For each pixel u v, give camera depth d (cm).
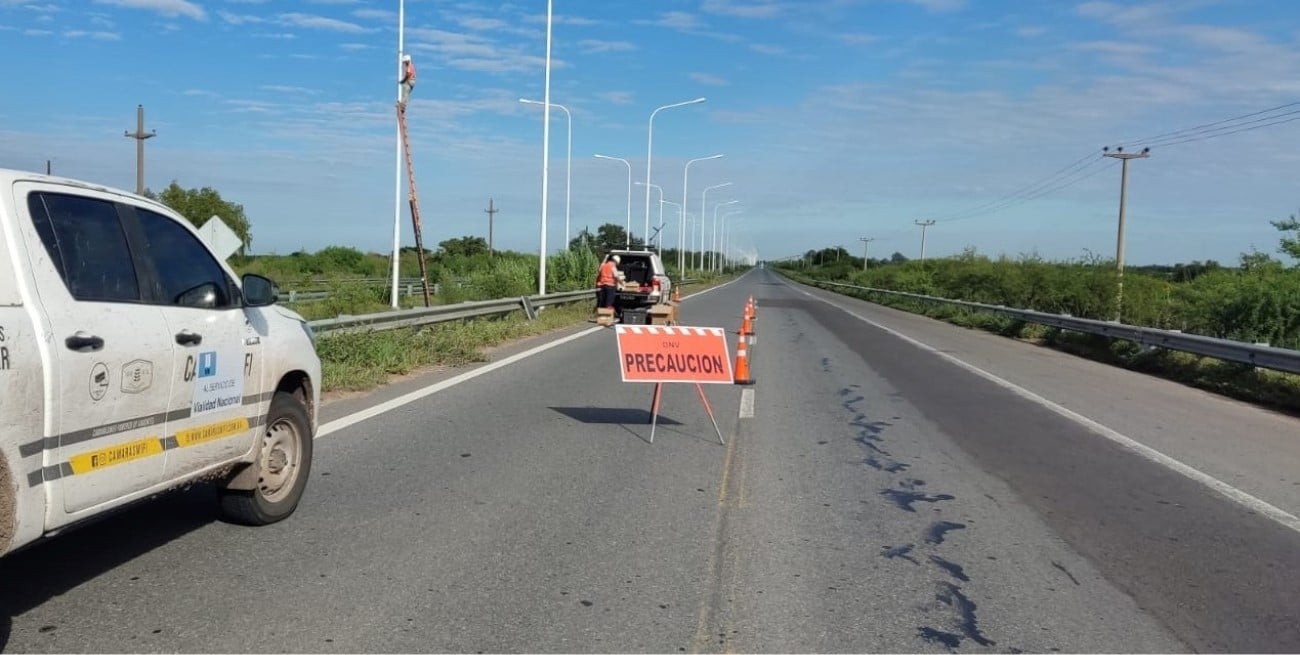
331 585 511
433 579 525
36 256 414
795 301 5003
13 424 379
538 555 572
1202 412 1262
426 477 758
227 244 1481
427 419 1017
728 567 561
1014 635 470
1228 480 826
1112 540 634
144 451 466
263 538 590
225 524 618
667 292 3222
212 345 527
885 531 645
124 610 470
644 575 543
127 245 484
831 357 1889
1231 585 548
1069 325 2323
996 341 2522
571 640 450
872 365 1745
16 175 423
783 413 1146
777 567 564
